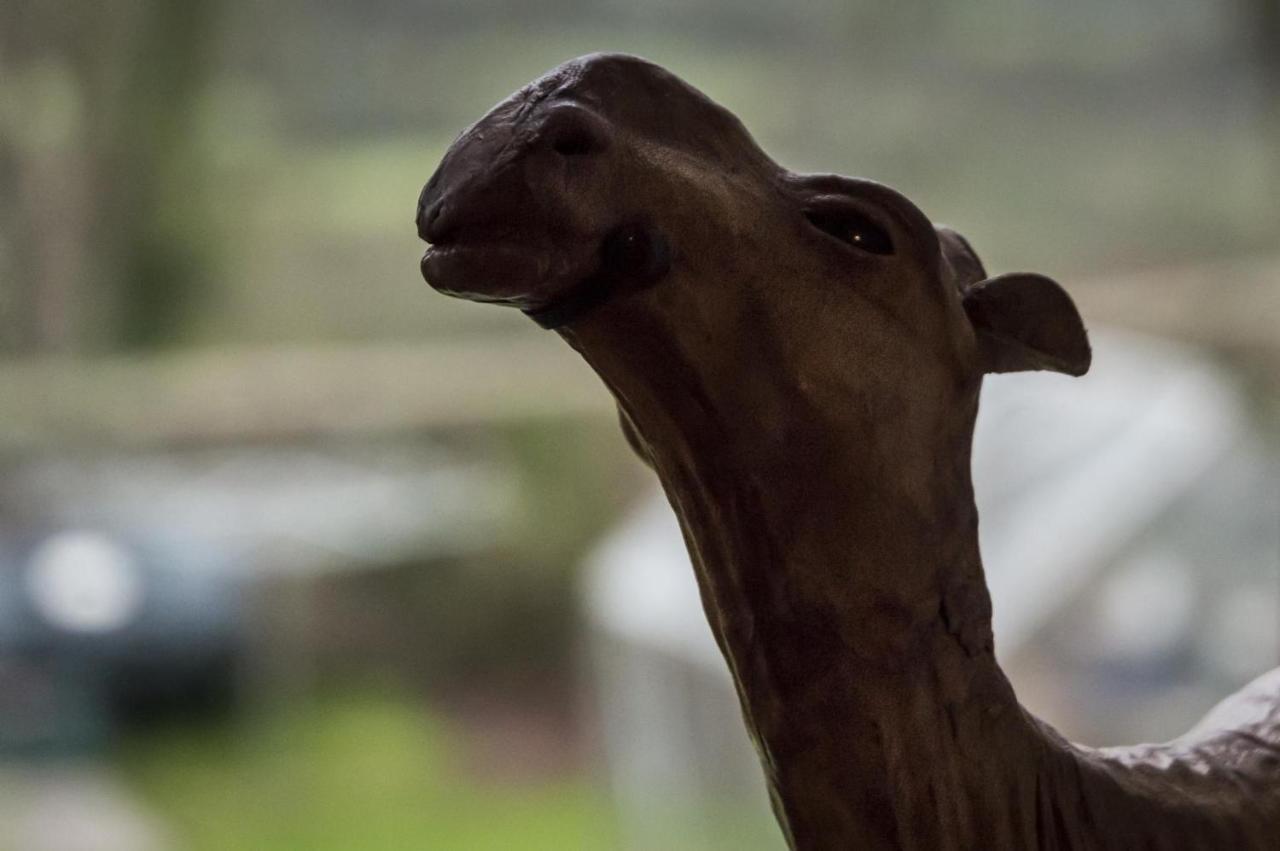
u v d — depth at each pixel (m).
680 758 7.76
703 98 1.58
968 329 1.69
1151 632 6.27
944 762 1.66
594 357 1.56
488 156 1.45
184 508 9.13
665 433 1.59
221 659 9.07
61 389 8.60
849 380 1.58
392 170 9.43
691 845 7.62
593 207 1.46
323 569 10.22
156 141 8.05
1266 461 6.66
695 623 7.52
